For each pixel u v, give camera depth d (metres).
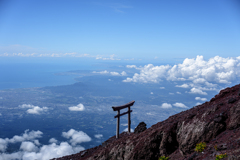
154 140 12.48
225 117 10.54
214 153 8.59
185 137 11.16
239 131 9.20
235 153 7.72
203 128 10.59
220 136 9.89
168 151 11.85
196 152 9.74
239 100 10.74
